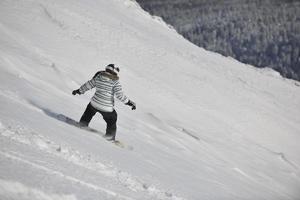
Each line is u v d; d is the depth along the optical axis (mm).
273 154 35219
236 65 71000
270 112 48594
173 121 31766
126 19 63844
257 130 40531
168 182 14492
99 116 23297
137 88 35281
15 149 9641
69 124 17172
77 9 50969
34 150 10281
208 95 43281
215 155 27984
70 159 11141
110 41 45000
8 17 35438
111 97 17984
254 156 32844
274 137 40750
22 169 8305
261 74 72250
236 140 34844
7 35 30500
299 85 75500
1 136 10305
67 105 22219
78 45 37938
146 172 14492
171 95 37656
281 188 27125
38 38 34312
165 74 43625
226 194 17234
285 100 59594
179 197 12477
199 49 70938
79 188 8734
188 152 25109
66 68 30844
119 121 25031
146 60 45125
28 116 14656
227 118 39219
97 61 36500
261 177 27891
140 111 29516
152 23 71938
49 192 7520
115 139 19422
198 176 18641
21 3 40812
